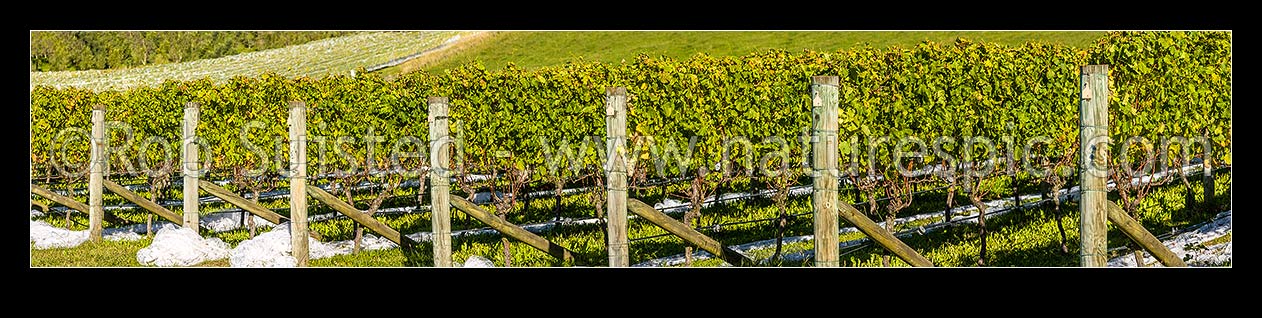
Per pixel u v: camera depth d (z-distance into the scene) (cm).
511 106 1132
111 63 4906
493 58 3612
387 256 1109
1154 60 997
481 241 1150
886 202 1198
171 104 1497
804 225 1172
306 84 1399
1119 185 1002
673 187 1266
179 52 4919
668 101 1073
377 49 4203
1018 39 2877
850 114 973
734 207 1270
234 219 1479
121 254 1186
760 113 1069
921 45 1018
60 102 1689
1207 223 1041
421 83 1260
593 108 1098
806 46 3192
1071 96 1027
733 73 1095
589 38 3694
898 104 997
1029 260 976
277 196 1694
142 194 1789
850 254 1009
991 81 1007
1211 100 997
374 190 1609
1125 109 980
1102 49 1037
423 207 1342
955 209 1223
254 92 1423
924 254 1010
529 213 1318
